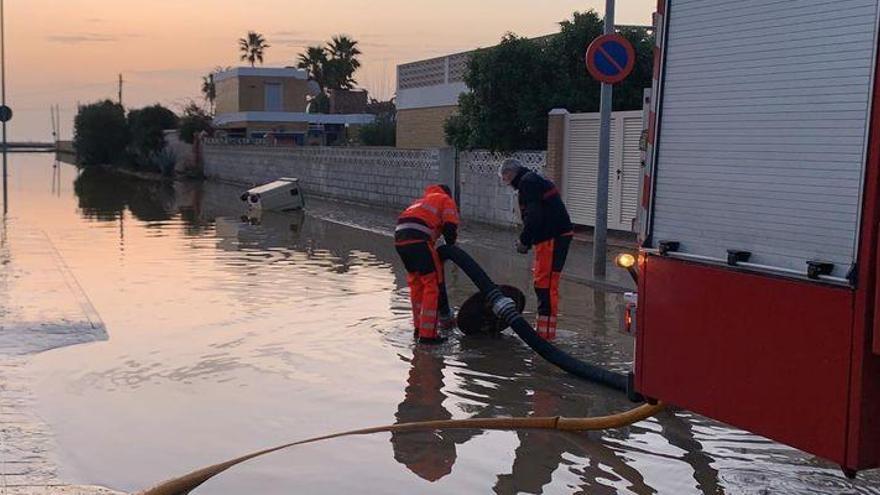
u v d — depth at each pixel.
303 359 7.73
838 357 3.71
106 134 62.75
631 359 7.77
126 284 11.62
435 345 8.27
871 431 3.66
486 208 19.62
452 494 4.86
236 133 53.19
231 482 4.98
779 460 5.40
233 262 13.91
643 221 4.78
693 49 4.43
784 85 3.92
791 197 3.89
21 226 18.48
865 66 3.57
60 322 8.81
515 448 5.60
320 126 53.41
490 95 18.91
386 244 16.58
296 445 5.59
